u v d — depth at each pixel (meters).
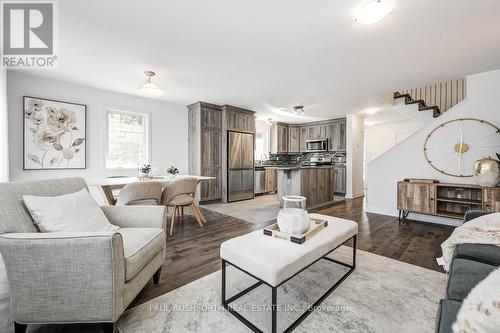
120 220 1.87
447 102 4.84
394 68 3.11
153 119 4.80
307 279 1.89
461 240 1.34
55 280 1.17
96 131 4.06
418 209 3.57
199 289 1.76
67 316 1.19
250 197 5.95
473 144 3.35
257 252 1.41
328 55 2.73
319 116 6.46
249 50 2.62
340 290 1.74
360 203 5.29
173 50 2.62
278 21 2.06
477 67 3.07
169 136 5.05
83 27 2.18
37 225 1.43
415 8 1.86
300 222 1.61
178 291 1.73
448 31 2.20
